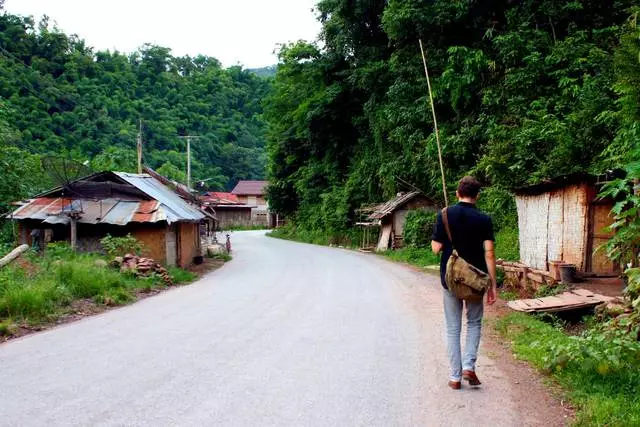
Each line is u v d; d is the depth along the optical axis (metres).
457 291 4.52
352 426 3.85
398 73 26.25
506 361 5.71
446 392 4.62
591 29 19.44
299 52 36.59
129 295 10.92
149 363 5.59
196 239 21.77
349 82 33.47
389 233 27.44
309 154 44.44
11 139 23.73
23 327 7.60
